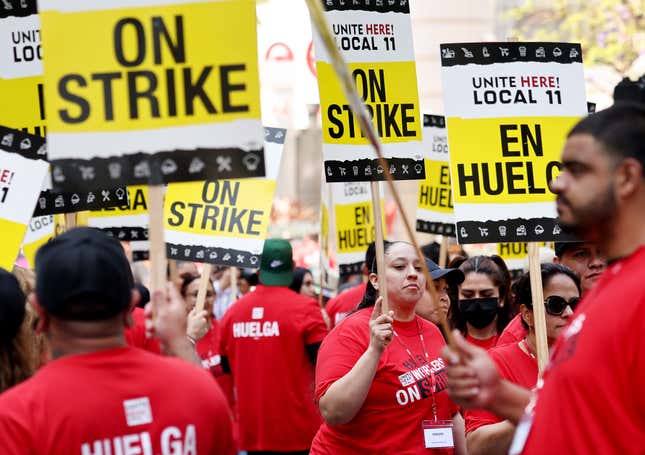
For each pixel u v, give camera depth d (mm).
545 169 5465
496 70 5484
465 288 6633
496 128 5457
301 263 15758
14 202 5527
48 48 3631
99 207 5508
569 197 3072
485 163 5422
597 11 17219
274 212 23641
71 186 3635
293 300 8164
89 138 3641
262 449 8117
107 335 3203
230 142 3701
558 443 2926
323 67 5637
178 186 6949
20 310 3855
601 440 2861
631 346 2834
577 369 2902
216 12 3713
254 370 8156
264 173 3703
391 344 5363
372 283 5797
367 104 5730
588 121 3084
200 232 6898
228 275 11695
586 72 16719
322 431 5410
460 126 5430
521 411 3398
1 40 5906
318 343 8117
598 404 2865
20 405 3062
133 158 3658
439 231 9070
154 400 3162
